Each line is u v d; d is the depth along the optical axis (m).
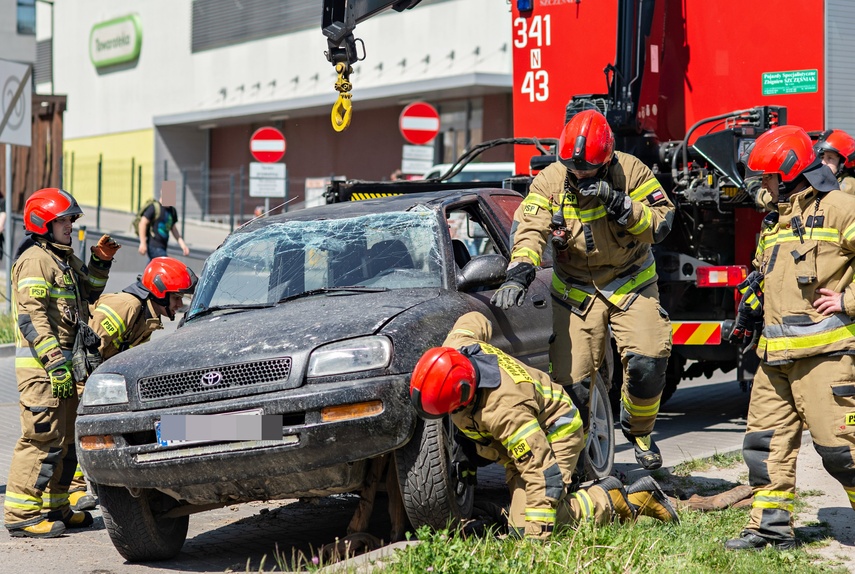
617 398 13.60
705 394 16.84
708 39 13.76
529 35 14.75
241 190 39.06
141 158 53.53
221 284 9.77
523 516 7.57
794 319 8.09
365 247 9.52
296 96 44.81
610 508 8.03
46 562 8.90
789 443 8.30
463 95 37.91
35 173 37.22
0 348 21.64
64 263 9.85
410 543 7.66
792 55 13.25
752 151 8.28
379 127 42.62
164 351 8.41
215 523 10.20
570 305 9.08
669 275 13.62
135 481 8.16
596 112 8.53
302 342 7.99
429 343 8.10
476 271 8.98
